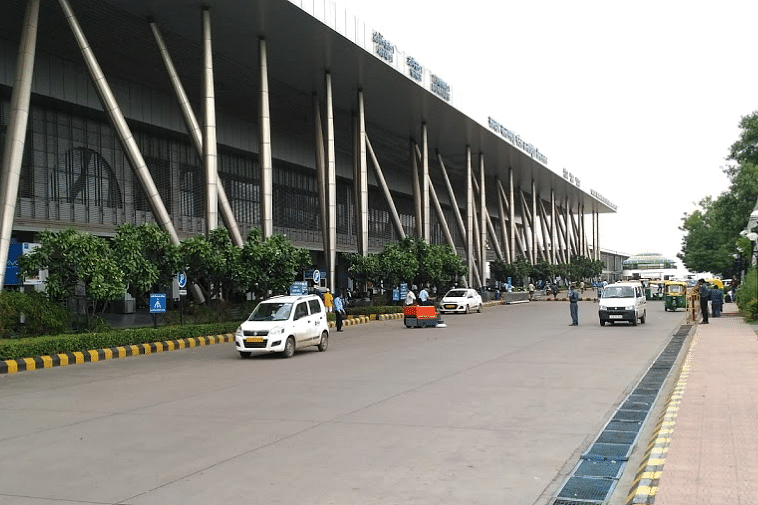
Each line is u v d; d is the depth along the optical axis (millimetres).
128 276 23188
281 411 10875
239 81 42188
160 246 25047
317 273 35938
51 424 10195
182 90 32500
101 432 9516
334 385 13695
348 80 42875
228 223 33438
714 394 10820
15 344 18125
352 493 6484
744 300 32312
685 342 22281
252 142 51281
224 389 13477
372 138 59000
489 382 13773
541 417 10133
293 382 14273
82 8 30859
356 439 8805
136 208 40531
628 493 6418
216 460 7832
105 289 21516
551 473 7156
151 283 24031
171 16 32312
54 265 21812
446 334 27219
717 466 6613
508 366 16375
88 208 37531
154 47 35938
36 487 6859
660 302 58531
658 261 127938
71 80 36594
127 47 35750
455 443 8523
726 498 5613
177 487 6777
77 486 6871
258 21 33062
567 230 108188
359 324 35688
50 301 22172
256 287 28531
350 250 63281
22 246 25141
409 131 56719
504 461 7645
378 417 10258
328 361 18328
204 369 17203
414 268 43656
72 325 23094
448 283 56094
